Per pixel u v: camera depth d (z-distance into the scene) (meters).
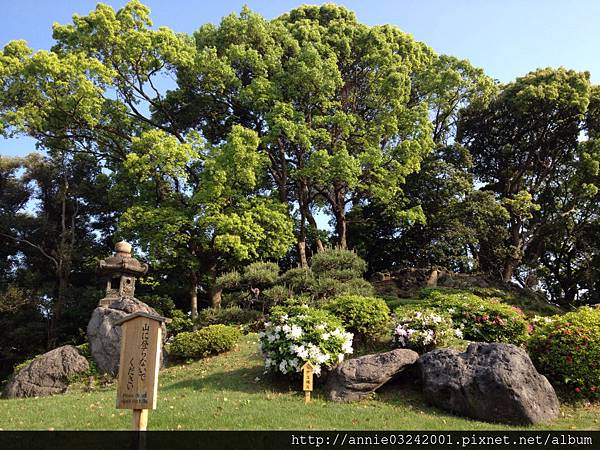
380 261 26.81
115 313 14.00
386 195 20.92
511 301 21.83
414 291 22.67
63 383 12.94
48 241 25.08
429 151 22.23
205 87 21.27
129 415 8.09
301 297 15.10
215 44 21.97
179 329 16.94
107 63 19.86
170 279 23.02
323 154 19.08
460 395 8.39
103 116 20.03
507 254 24.78
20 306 22.05
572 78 25.12
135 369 6.29
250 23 21.31
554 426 7.71
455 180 23.73
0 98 17.97
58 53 19.95
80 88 17.64
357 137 22.03
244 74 22.03
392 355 9.62
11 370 21.97
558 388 9.25
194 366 12.41
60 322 21.86
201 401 8.99
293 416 7.93
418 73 24.45
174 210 18.84
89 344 14.01
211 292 20.06
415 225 24.23
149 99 21.58
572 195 26.36
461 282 23.42
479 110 26.84
